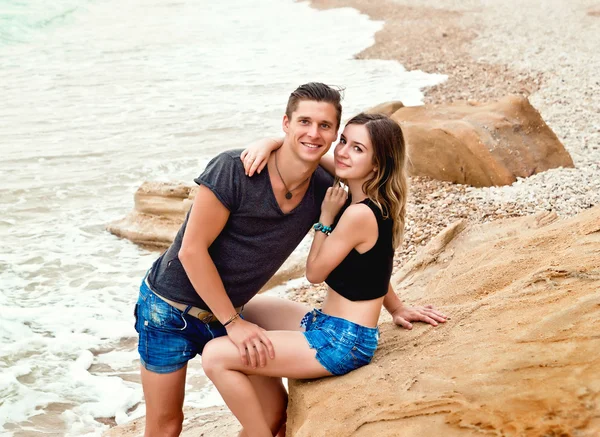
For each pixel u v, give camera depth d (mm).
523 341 3215
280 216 3381
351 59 17438
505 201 7512
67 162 10406
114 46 19125
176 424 3801
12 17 22719
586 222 4527
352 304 3461
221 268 3443
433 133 8406
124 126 12102
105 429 5027
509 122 8492
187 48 18859
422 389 3102
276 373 3361
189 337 3582
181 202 8141
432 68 16109
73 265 7531
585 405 2645
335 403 3195
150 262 7688
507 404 2785
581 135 9680
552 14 21875
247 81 15242
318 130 3223
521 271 4215
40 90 14547
